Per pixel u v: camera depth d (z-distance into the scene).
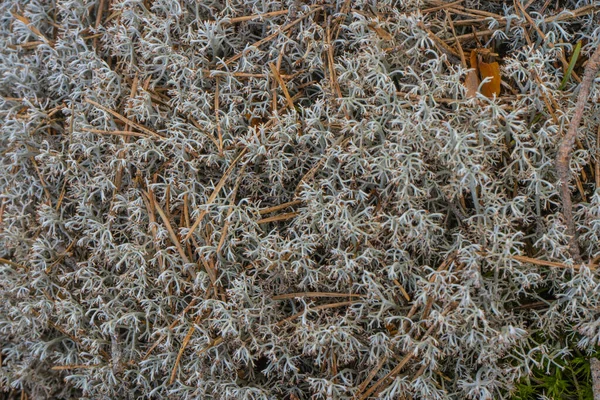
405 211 0.51
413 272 0.52
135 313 0.54
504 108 0.51
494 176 0.51
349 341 0.51
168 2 0.55
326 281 0.52
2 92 0.60
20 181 0.58
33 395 0.59
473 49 0.54
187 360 0.54
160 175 0.55
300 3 0.54
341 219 0.51
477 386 0.50
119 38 0.55
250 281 0.53
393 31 0.53
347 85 0.52
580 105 0.50
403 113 0.51
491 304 0.50
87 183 0.55
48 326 0.57
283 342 0.52
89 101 0.56
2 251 0.59
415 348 0.50
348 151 0.51
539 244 0.52
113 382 0.55
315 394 0.51
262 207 0.54
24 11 0.60
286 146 0.54
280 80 0.54
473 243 0.51
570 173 0.50
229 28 0.55
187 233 0.52
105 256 0.54
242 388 0.52
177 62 0.54
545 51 0.52
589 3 0.52
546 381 0.52
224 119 0.53
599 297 0.50
